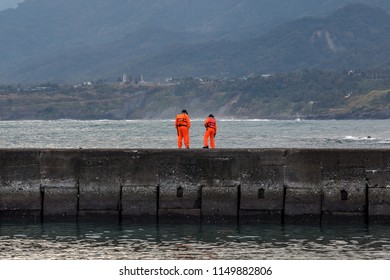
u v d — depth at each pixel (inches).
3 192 2017.7
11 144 6441.9
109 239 1881.2
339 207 1977.1
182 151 1999.3
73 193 2015.3
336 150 1972.2
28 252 1759.4
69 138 7785.4
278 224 1990.7
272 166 1984.5
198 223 2004.2
